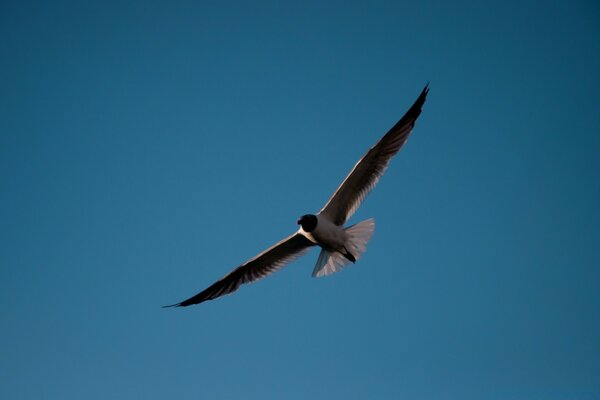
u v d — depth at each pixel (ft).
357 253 48.29
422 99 48.47
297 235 50.96
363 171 48.55
